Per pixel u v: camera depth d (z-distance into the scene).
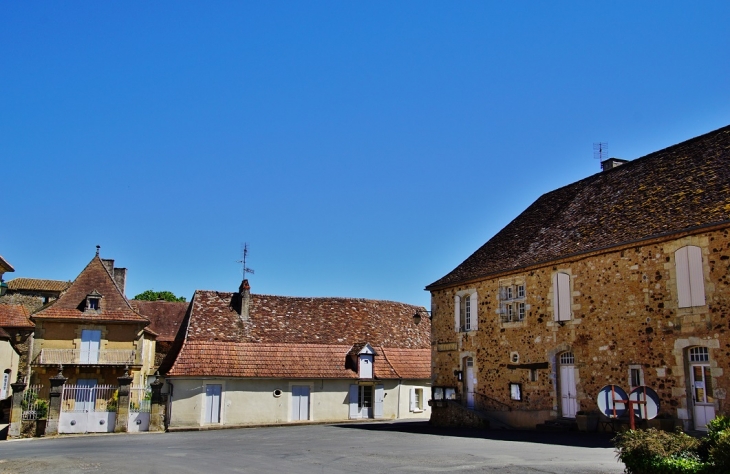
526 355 23.14
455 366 26.98
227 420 30.31
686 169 20.62
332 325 36.22
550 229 24.73
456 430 23.03
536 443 16.98
